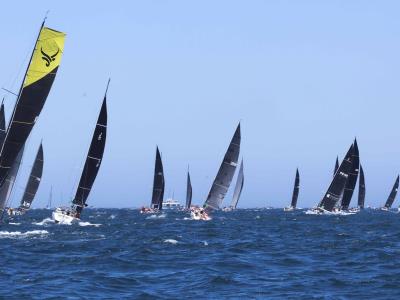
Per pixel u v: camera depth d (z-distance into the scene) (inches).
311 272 5462.6
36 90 6825.8
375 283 4837.6
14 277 4970.5
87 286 4581.7
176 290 4515.3
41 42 6737.2
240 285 4739.2
